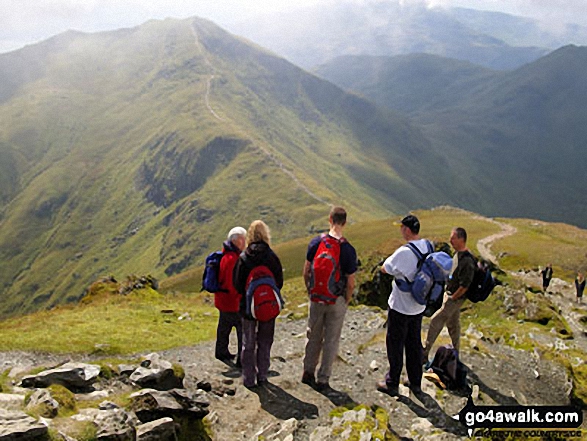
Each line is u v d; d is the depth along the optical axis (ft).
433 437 28.68
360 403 33.60
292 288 138.51
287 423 29.94
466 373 36.40
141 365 34.88
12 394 27.35
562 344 70.28
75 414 25.22
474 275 37.81
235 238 43.86
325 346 35.35
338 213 34.22
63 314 74.38
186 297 103.19
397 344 34.04
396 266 32.50
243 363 36.37
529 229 373.20
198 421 29.53
